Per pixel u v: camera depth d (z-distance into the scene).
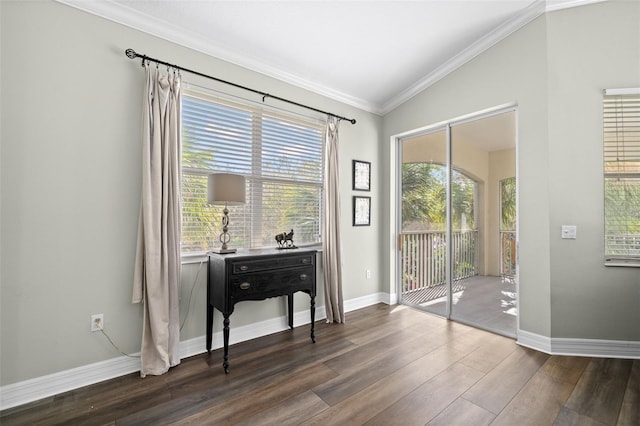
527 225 2.53
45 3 1.79
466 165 3.11
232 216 2.61
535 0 2.37
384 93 3.57
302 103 3.10
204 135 2.45
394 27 2.49
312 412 1.62
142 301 2.06
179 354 2.20
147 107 2.04
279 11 2.19
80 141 1.89
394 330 2.86
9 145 1.68
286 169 2.98
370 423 1.53
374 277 3.80
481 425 1.51
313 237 3.21
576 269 2.36
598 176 2.34
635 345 2.27
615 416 1.58
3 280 1.66
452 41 2.78
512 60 2.63
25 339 1.72
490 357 2.28
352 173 3.56
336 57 2.81
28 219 1.73
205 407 1.66
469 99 2.96
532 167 2.50
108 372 1.96
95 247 1.94
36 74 1.76
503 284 2.80
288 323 2.92
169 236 2.12
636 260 2.30
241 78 2.65
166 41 2.24
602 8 2.33
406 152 3.79
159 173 2.06
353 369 2.09
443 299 3.32
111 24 2.01
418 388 1.85
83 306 1.89
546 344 2.38
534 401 1.71
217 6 2.09
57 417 1.57
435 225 3.42
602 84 2.34
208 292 2.35
